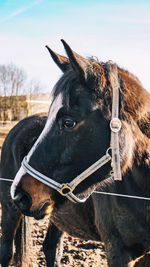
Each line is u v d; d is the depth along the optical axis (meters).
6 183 4.35
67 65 2.76
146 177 2.66
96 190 3.06
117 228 2.88
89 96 2.46
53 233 4.66
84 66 2.38
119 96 2.56
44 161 2.55
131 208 2.75
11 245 4.36
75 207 3.50
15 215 4.25
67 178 2.55
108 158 2.50
